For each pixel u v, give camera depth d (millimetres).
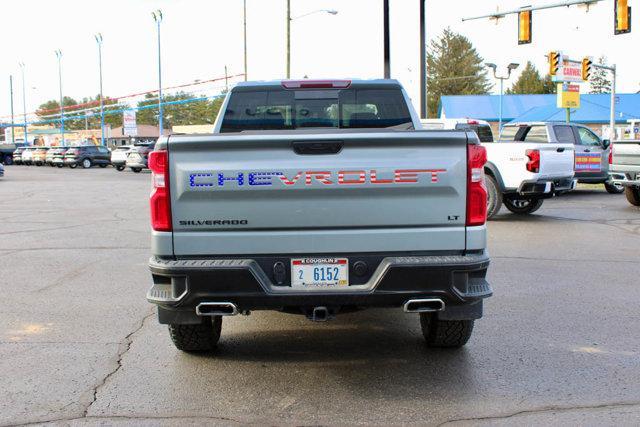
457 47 100438
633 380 4520
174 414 4004
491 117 51188
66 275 8008
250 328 5887
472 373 4672
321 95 6316
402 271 4109
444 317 4457
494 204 12719
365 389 4387
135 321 6043
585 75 28266
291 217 4164
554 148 12391
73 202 18188
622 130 40562
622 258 9000
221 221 4172
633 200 15672
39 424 3867
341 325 5965
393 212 4172
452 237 4203
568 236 10961
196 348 5055
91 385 4480
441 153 4156
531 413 3980
